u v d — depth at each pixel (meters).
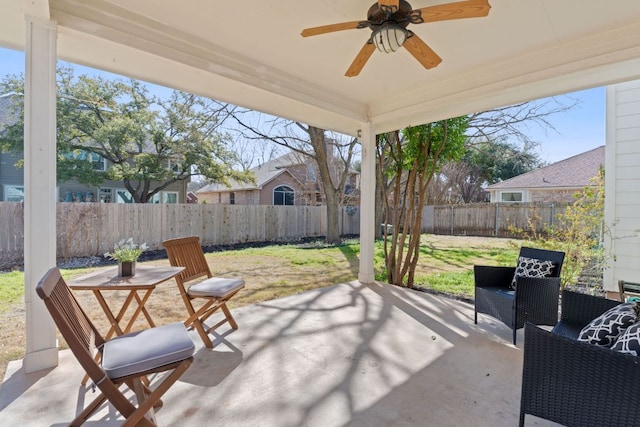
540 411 1.59
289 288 4.91
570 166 12.91
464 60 3.23
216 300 2.78
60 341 2.92
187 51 2.85
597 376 1.41
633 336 1.44
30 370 2.27
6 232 6.38
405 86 3.93
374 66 3.37
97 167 10.16
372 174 4.87
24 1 2.04
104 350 1.67
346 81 3.79
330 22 2.60
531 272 3.09
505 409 1.93
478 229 11.86
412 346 2.79
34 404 1.95
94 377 1.45
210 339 2.90
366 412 1.90
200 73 3.03
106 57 2.74
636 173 4.09
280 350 2.70
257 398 2.03
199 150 10.47
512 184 13.30
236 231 9.89
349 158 11.21
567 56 2.90
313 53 3.13
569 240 4.32
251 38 2.87
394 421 1.82
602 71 2.87
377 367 2.43
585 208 4.42
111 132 9.10
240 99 3.77
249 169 12.17
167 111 9.71
